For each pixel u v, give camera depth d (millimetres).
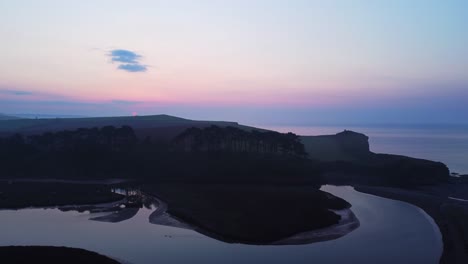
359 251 56438
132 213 79812
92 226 69562
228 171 124938
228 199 90438
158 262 51969
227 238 62625
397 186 118000
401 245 59094
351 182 123125
